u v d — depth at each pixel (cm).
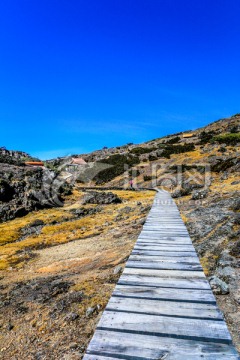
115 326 443
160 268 730
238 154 5806
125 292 577
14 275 1210
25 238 1970
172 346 390
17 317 754
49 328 669
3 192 2786
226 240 1087
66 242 1745
